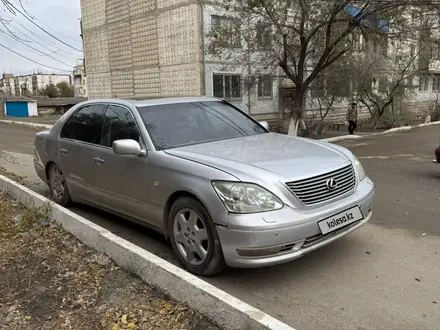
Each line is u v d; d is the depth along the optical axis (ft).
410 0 37.96
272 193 10.81
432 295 10.80
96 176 15.88
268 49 47.32
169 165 12.53
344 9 40.32
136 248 12.00
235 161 11.85
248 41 47.21
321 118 69.62
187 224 12.12
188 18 64.54
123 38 78.28
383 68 64.54
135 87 77.66
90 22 86.02
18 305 10.68
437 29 48.44
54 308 10.44
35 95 259.60
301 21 42.65
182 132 14.53
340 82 60.75
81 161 16.71
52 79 305.12
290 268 12.60
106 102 16.55
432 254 13.39
